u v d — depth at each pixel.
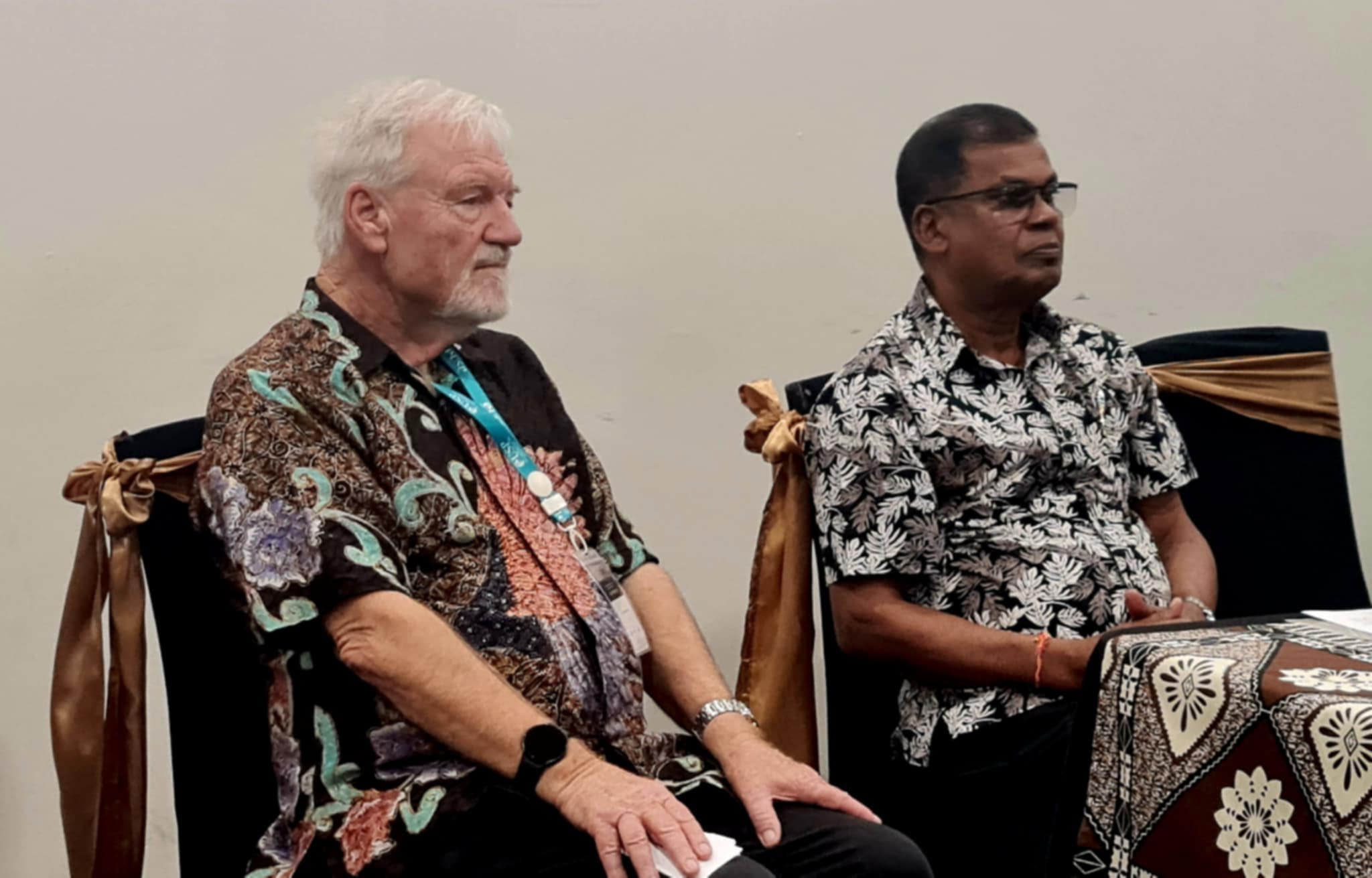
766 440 1.83
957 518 1.70
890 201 2.27
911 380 1.72
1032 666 1.58
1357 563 1.95
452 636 1.31
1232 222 2.43
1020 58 2.31
